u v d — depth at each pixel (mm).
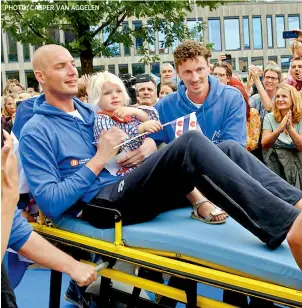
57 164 2832
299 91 4910
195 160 2422
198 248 2346
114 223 2656
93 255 2973
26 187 3033
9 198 1712
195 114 3254
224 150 2713
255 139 4820
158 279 3092
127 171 2938
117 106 3057
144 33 7410
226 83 5012
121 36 7230
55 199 2686
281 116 4602
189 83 3322
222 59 5902
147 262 2443
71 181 2721
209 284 2248
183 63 3297
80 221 2824
